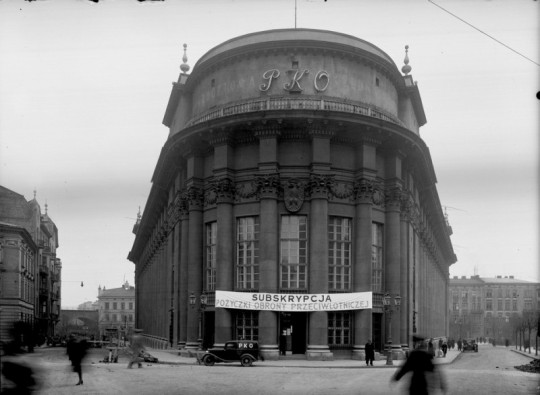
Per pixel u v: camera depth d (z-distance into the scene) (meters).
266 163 39.97
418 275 52.50
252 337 39.81
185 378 24.31
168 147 46.97
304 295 38.62
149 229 78.31
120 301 183.50
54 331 126.56
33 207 88.38
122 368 30.53
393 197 42.59
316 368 32.50
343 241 40.53
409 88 48.91
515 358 58.91
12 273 70.62
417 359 12.49
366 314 39.56
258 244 40.25
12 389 12.09
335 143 40.78
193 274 42.91
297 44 41.72
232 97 42.94
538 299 179.38
